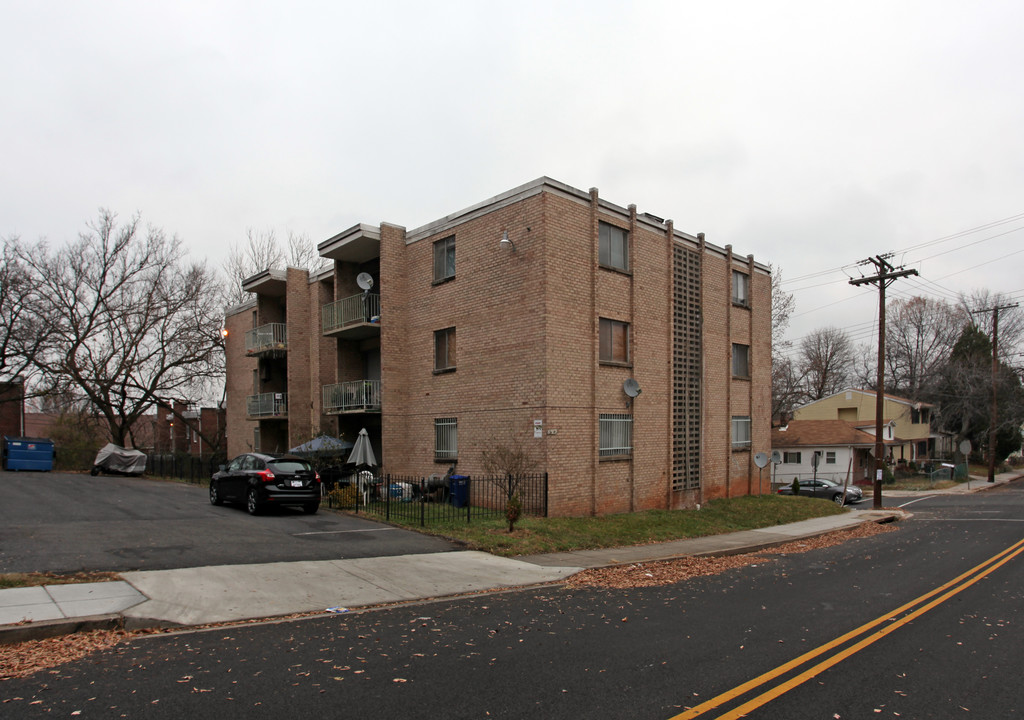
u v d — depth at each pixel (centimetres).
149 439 6881
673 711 527
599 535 1614
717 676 619
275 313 3195
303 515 1684
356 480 1977
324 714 504
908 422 5466
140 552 1102
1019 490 4250
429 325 2147
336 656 658
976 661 685
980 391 5522
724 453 2505
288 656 654
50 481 2662
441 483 2012
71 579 903
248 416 3158
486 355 1942
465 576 1115
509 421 1858
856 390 5662
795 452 4541
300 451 2334
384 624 798
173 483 2820
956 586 1131
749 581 1193
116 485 2541
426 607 907
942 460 6006
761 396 2755
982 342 6088
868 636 779
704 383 2370
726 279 2550
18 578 886
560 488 1788
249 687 562
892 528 2248
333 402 2508
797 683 604
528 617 859
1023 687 605
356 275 2558
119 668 607
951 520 2512
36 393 3775
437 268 2150
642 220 2134
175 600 839
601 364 1948
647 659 671
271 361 3192
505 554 1343
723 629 807
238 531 1368
